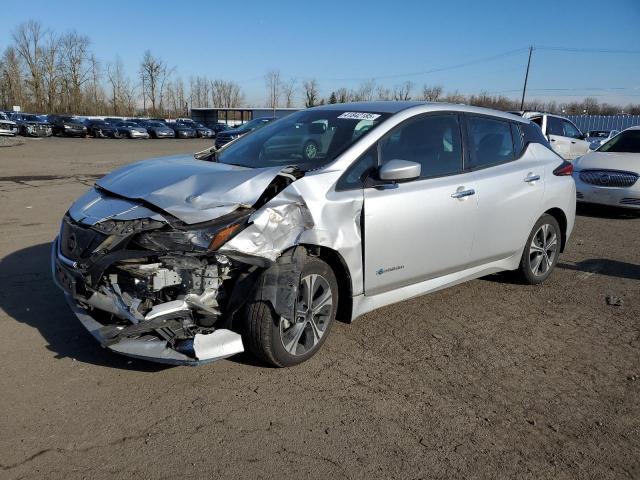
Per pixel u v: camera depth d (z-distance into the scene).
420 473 2.68
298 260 3.39
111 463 2.64
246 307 3.36
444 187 4.22
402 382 3.53
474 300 5.07
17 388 3.23
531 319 4.68
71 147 27.86
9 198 9.86
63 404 3.10
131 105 87.25
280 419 3.06
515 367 3.81
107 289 3.18
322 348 3.93
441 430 3.04
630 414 3.29
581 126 51.81
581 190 9.48
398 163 3.67
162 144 33.94
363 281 3.82
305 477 2.61
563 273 6.04
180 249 3.09
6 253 5.93
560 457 2.86
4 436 2.80
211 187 3.36
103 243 3.18
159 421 2.98
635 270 6.27
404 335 4.23
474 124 4.73
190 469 2.62
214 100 93.50
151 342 3.14
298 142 4.16
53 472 2.56
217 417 3.04
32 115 41.53
